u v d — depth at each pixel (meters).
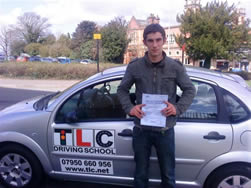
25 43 67.38
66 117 3.03
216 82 2.86
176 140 2.79
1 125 3.25
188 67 3.31
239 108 2.77
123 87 2.54
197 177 2.82
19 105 3.68
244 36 23.28
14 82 16.75
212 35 22.50
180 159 2.80
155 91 2.41
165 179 2.58
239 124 2.71
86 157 3.06
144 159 2.60
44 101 3.56
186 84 2.38
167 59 2.39
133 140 2.61
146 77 2.42
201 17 22.77
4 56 58.62
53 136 3.11
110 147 2.96
